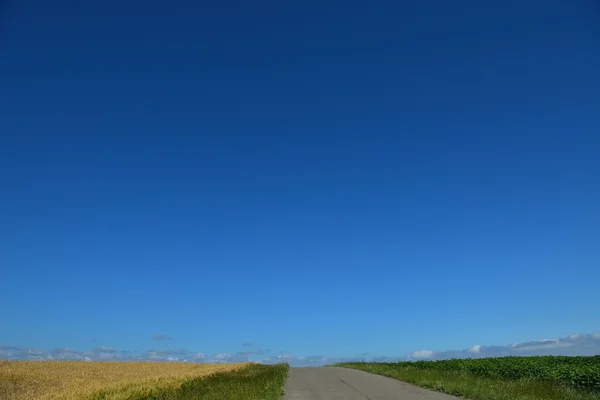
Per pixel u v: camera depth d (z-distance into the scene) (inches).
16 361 1876.2
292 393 862.5
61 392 936.3
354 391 850.8
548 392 669.9
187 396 839.1
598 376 808.9
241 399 753.6
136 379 1234.0
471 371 1211.2
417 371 1211.2
